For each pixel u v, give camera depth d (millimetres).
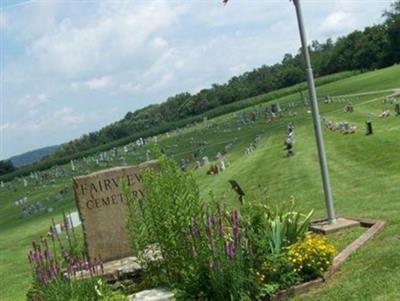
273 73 195000
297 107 98125
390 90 85938
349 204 18031
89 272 10836
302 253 10297
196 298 9477
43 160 159375
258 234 10492
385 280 9273
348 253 11328
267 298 9602
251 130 81500
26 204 65000
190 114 177750
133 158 86312
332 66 179375
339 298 9070
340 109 72500
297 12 14094
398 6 161625
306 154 38875
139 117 183000
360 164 28594
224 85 187750
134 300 10266
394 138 34562
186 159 65188
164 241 10320
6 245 33062
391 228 12789
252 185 31594
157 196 10438
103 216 13133
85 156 132750
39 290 9922
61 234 27531
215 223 9625
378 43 163250
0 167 152750
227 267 9133
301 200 21625
